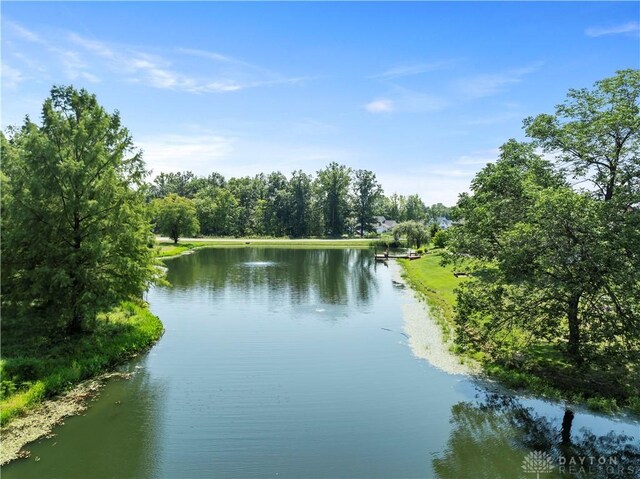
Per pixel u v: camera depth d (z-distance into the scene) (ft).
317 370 58.39
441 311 92.79
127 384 53.11
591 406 46.47
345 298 109.19
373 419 44.86
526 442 40.57
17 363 49.03
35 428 41.83
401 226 255.91
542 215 51.13
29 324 57.06
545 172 59.41
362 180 412.16
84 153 61.00
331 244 299.58
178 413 45.70
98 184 61.16
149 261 70.23
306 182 393.70
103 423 43.29
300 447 39.45
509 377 53.72
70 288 58.54
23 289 55.52
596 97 54.75
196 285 124.67
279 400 49.11
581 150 54.54
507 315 59.67
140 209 67.56
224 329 78.84
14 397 44.75
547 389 50.26
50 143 56.13
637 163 50.78
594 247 47.80
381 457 38.06
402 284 132.26
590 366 54.49
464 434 41.83
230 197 381.60
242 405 47.80
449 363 61.16
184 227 258.37
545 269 53.83
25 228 55.42
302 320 86.07
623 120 48.78
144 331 70.08
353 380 54.90
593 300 52.85
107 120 62.64
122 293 65.05
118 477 34.63
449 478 34.94
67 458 37.22
